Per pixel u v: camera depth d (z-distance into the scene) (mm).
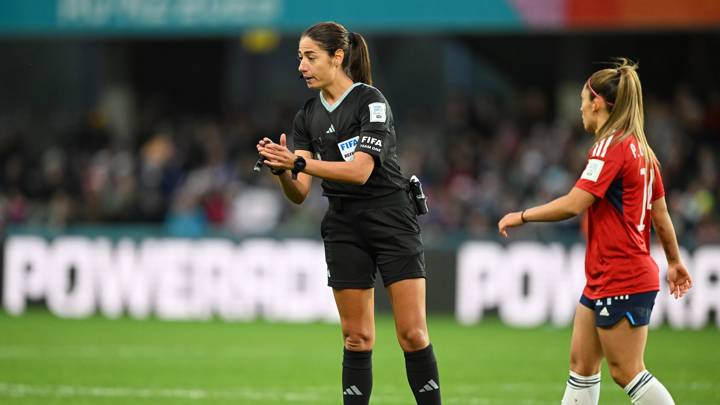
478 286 50094
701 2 53656
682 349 39438
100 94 82688
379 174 20172
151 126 75500
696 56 69125
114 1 59031
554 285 48906
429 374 20375
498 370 33750
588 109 19703
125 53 78062
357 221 20250
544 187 60125
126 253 52188
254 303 51188
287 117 71812
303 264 50750
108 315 52031
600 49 71250
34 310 52719
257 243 51250
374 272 20656
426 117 72625
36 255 52719
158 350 38812
